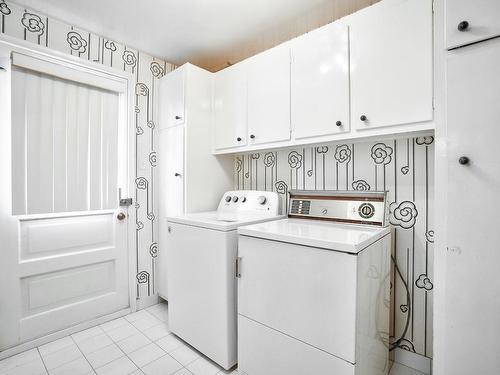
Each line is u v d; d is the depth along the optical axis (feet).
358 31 4.50
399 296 5.09
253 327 4.37
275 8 5.49
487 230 3.05
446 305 3.34
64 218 6.08
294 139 5.43
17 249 5.42
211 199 7.32
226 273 4.70
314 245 3.63
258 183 7.35
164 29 6.26
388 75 4.19
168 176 7.32
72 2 5.28
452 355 3.31
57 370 4.84
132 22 5.98
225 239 4.71
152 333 6.12
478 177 3.09
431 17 3.80
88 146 6.41
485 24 3.00
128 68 7.04
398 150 5.06
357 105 4.53
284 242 3.95
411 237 4.94
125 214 7.08
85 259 6.35
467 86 3.14
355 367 3.34
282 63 5.59
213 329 4.93
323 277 3.57
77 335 6.02
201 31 6.35
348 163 5.67
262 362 4.25
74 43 6.09
